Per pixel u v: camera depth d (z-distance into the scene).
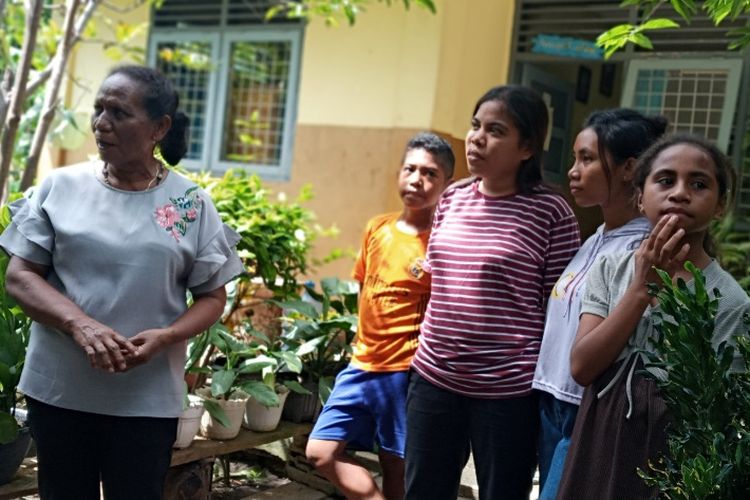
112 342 2.12
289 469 3.95
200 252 2.36
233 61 7.87
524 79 7.00
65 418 2.29
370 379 3.23
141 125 2.25
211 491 3.54
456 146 6.72
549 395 2.53
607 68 8.10
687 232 2.07
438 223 2.85
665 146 2.17
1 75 5.91
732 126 6.30
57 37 5.86
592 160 2.51
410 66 6.57
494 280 2.63
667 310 1.92
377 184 6.80
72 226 2.24
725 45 6.41
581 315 2.27
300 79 7.39
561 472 2.35
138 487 2.31
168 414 2.33
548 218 2.67
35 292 2.21
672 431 2.02
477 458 2.67
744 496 1.81
